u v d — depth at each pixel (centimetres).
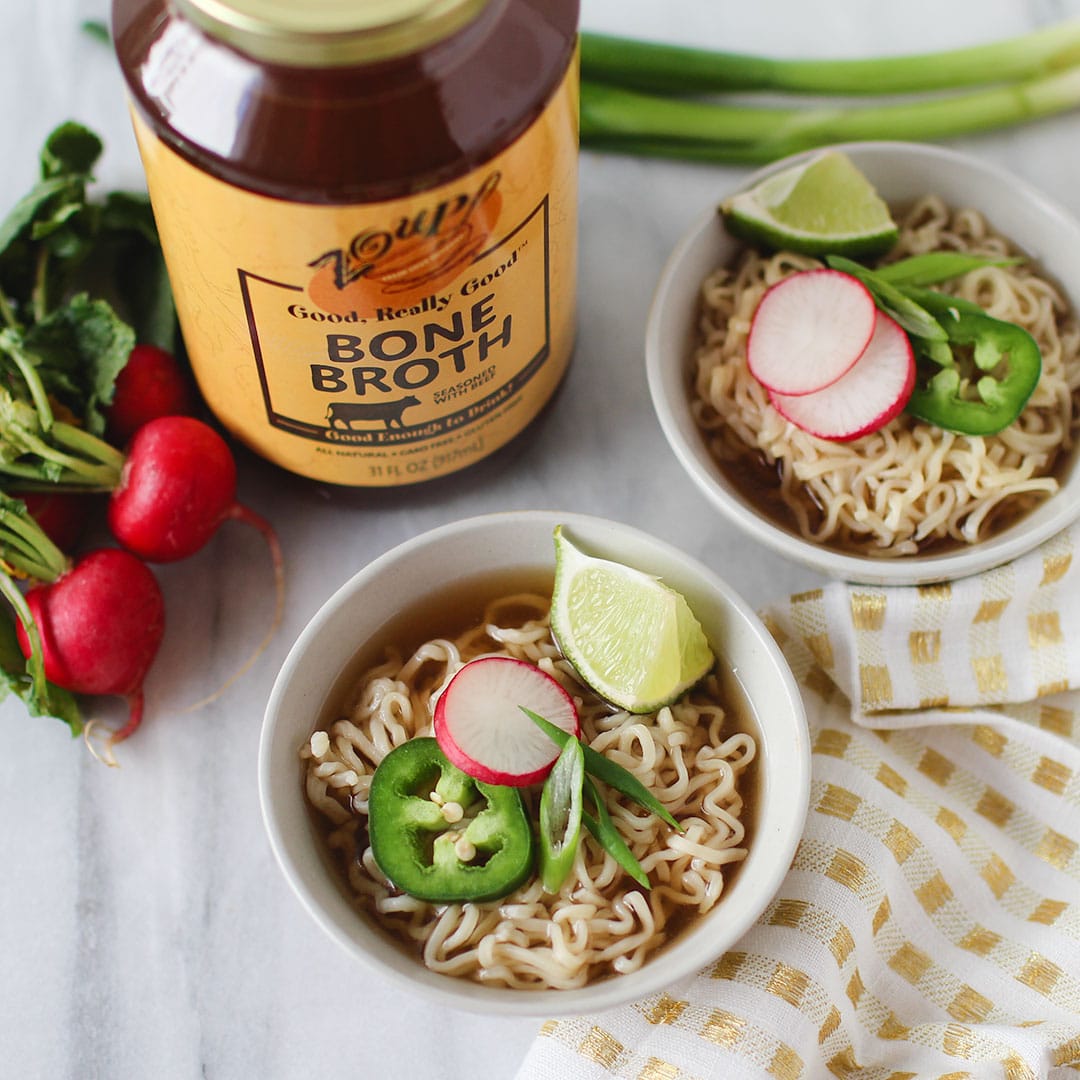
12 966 55
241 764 57
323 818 53
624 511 59
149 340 59
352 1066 54
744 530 55
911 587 56
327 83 46
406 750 52
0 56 63
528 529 54
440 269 50
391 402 53
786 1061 51
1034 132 63
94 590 55
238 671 58
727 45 63
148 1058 54
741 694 54
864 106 63
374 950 50
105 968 55
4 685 55
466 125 47
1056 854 56
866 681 56
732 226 58
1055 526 55
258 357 52
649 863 52
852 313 56
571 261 54
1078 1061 53
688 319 59
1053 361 58
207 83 47
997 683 57
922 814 55
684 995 52
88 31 62
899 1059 53
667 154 62
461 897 51
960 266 58
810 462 57
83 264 61
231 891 56
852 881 53
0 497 54
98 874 56
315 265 49
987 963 54
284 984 55
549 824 51
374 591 53
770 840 51
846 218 58
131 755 57
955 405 56
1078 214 62
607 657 53
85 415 57
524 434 59
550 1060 52
